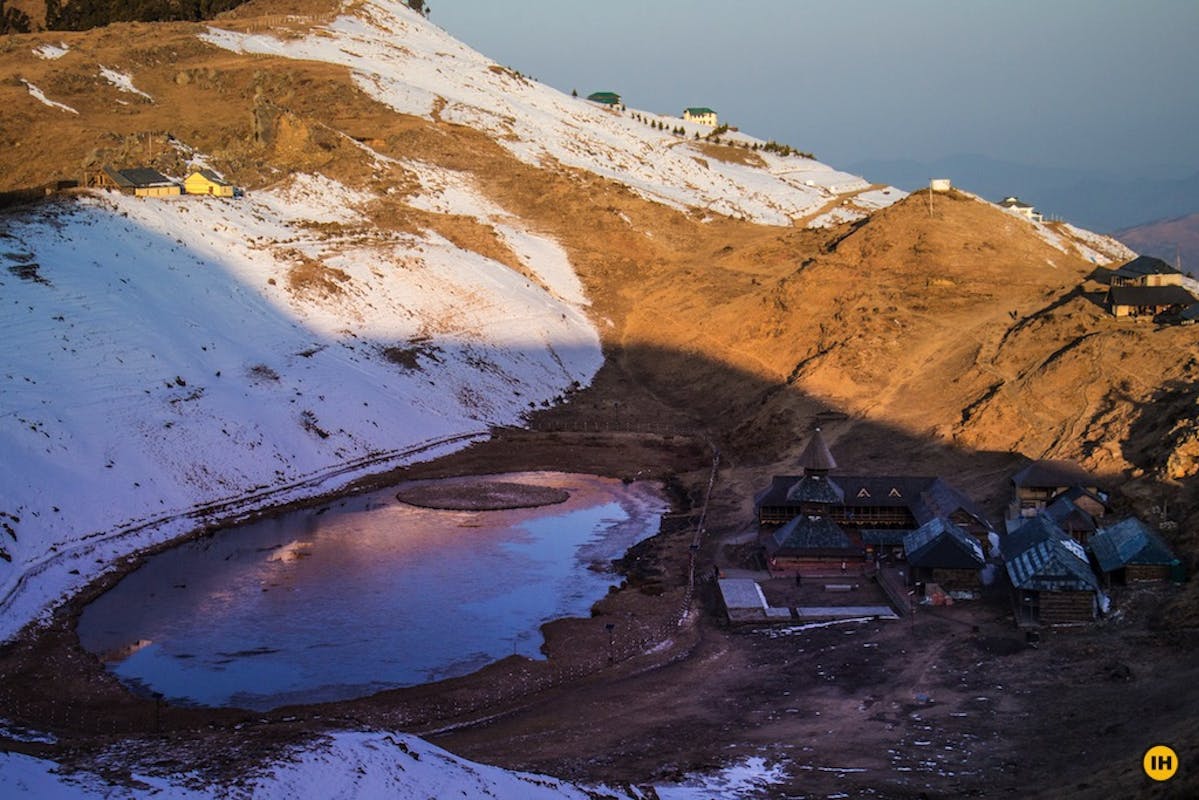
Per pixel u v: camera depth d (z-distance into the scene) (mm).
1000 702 52594
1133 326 101938
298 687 57312
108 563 75312
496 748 50094
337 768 42938
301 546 81812
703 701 55469
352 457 103000
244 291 120625
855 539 78562
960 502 75375
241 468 93062
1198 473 72438
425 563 78312
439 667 60281
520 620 67625
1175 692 50375
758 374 122938
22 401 84438
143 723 52094
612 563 78750
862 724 51406
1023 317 113125
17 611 65812
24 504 75562
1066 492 75562
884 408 102125
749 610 67500
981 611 65500
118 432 87875
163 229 125938
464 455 109188
